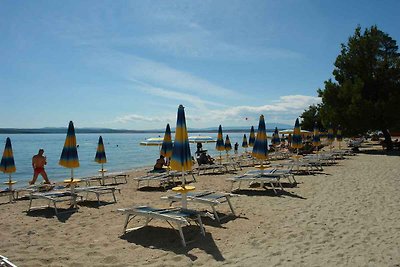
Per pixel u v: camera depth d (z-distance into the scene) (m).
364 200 8.22
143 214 5.66
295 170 14.65
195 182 12.71
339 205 7.77
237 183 12.03
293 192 9.55
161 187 11.94
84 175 19.33
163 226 6.25
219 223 6.40
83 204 8.77
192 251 4.96
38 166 11.67
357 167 15.33
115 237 5.73
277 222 6.43
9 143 10.13
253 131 21.62
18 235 5.98
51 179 17.86
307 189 9.97
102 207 8.32
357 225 6.13
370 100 23.67
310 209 7.43
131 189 11.61
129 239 5.60
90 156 34.19
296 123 13.81
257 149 9.52
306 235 5.61
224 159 23.42
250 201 8.45
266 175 10.05
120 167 23.97
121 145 64.62
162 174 12.37
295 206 7.77
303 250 4.94
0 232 6.18
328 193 9.25
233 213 7.06
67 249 5.18
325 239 5.39
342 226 6.09
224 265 4.44
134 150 48.72
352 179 11.65
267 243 5.25
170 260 4.64
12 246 5.36
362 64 24.86
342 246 5.07
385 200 8.16
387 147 25.86
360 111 23.20
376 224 6.17
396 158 19.64
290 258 4.64
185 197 6.07
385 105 22.80
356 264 4.39
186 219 5.59
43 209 8.21
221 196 6.82
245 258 4.66
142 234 5.83
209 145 67.75
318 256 4.70
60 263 4.62
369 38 24.70
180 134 5.74
